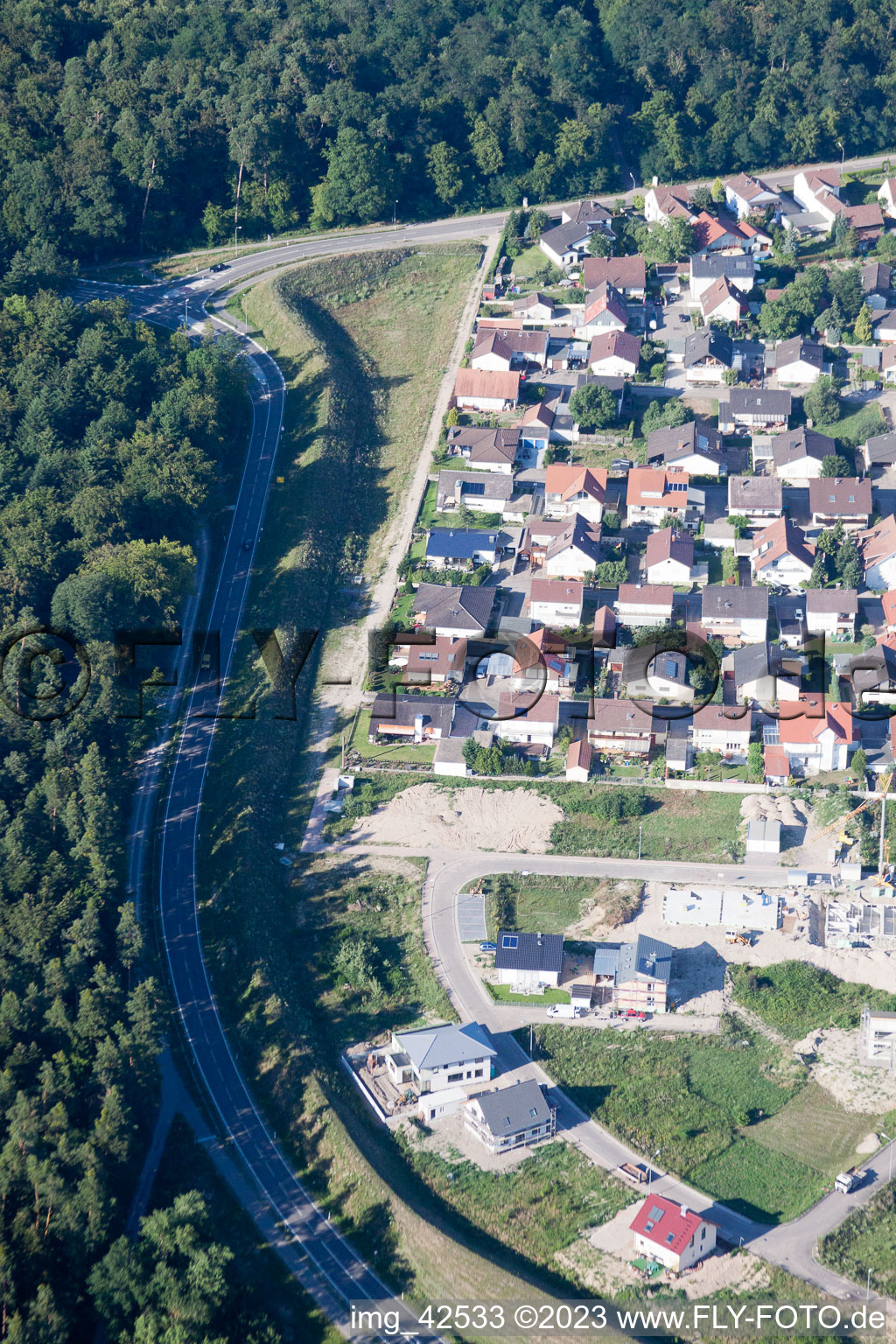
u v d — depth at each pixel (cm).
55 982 13462
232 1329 11450
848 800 15862
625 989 14188
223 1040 13962
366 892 15388
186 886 15475
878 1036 13775
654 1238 11912
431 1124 13250
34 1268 11669
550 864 15625
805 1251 12094
